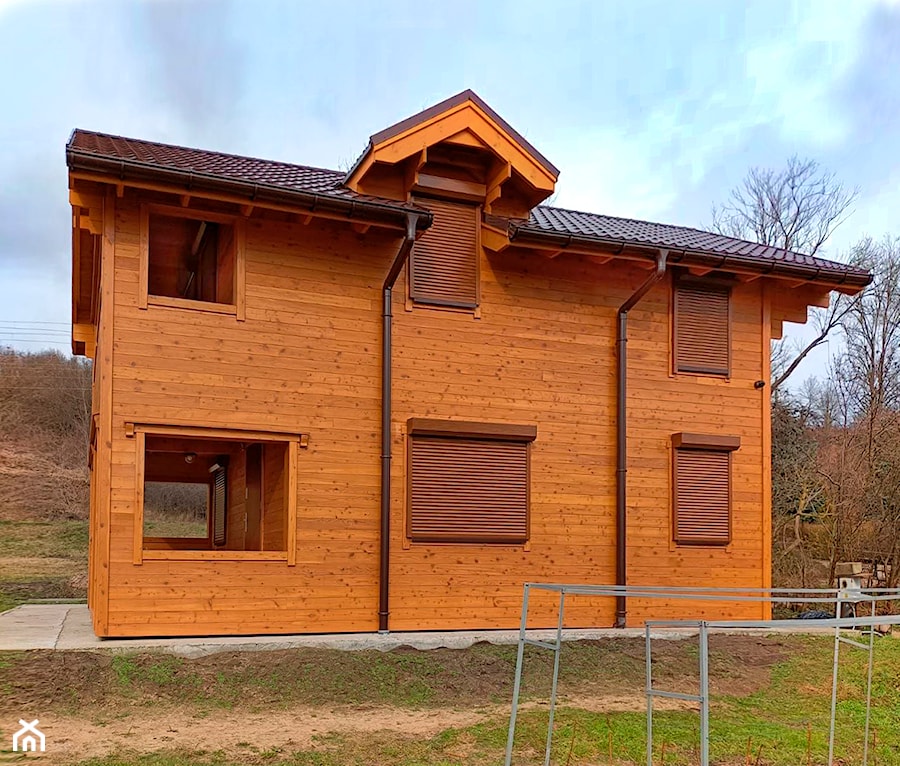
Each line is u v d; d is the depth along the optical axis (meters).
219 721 7.46
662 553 12.36
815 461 22.77
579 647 10.46
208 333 10.10
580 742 7.26
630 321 12.57
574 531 11.85
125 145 11.16
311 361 10.62
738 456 13.03
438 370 11.36
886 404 25.58
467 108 11.40
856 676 10.27
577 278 12.30
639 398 12.51
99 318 10.70
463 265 11.71
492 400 11.60
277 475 10.98
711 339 13.06
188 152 11.88
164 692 7.99
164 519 33.75
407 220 10.38
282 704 8.05
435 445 11.16
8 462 37.28
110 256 9.66
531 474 11.66
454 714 8.10
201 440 12.08
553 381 11.99
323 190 10.42
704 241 13.72
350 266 10.98
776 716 8.69
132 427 9.59
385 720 7.78
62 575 20.84
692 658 10.56
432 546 11.04
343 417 10.73
